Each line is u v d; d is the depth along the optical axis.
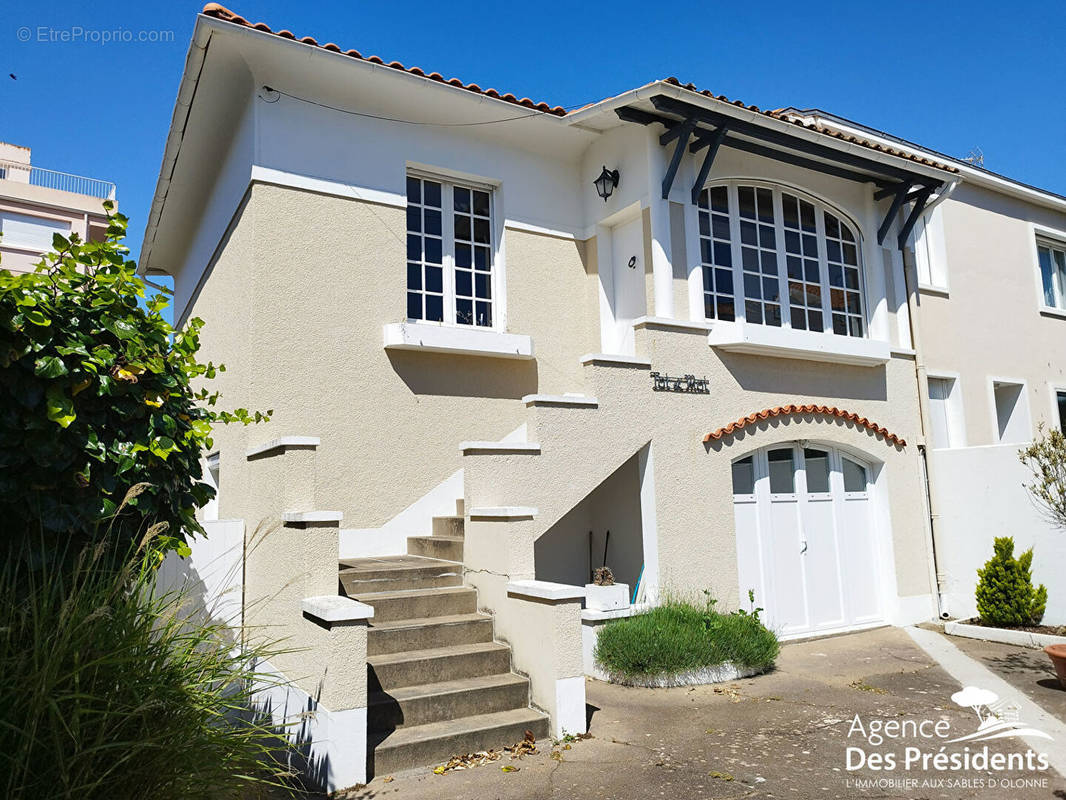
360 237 8.45
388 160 8.77
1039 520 10.12
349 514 8.00
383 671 5.70
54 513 3.99
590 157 10.20
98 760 3.19
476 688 5.73
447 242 9.32
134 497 4.08
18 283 3.92
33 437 3.90
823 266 11.04
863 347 10.53
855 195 11.40
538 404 7.77
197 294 11.37
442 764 5.21
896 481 10.94
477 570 6.83
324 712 4.83
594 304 9.98
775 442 9.70
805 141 9.83
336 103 8.49
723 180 10.09
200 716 3.62
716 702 6.82
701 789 4.78
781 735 5.89
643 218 9.34
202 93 8.36
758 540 9.70
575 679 5.80
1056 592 9.90
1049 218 14.98
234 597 6.35
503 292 9.45
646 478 8.69
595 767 5.15
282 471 5.86
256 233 7.84
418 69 8.41
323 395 8.00
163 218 11.58
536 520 7.54
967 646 9.41
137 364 4.33
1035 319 14.15
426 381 8.66
